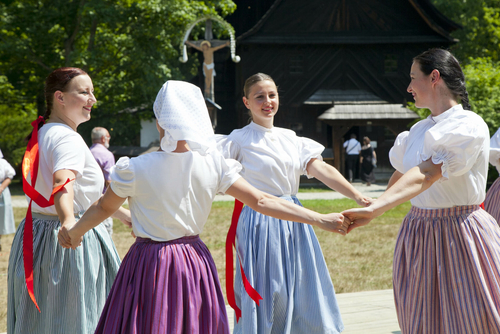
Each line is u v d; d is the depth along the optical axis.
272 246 3.06
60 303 2.77
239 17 26.00
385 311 4.27
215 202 14.11
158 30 20.11
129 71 21.58
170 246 2.26
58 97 2.94
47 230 2.83
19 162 24.52
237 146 3.26
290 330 3.05
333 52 22.23
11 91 21.94
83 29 20.89
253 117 3.32
